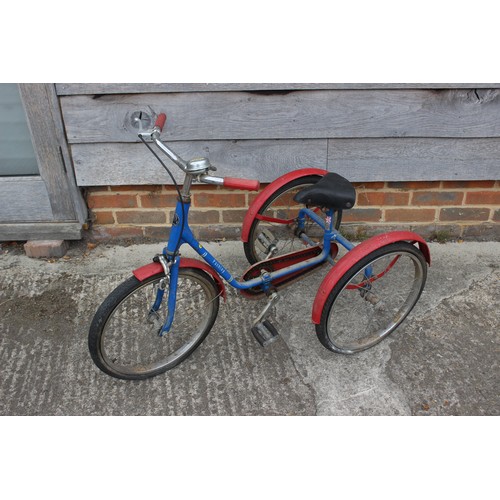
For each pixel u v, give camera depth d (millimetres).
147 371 2705
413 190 3600
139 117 2457
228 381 2725
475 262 3539
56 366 2789
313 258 2869
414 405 2615
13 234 3523
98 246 3666
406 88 3139
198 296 3217
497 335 2979
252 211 3062
